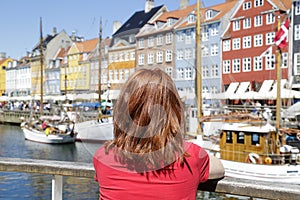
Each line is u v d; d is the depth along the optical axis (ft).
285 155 44.47
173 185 5.19
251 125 46.29
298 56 125.59
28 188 48.01
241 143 45.75
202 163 5.57
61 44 258.78
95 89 58.75
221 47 148.56
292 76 126.41
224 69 147.54
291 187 6.26
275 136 45.98
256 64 138.00
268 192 6.31
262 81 135.64
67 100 143.02
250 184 6.44
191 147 5.50
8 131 153.48
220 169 5.94
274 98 107.45
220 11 153.38
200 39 66.39
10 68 297.74
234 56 144.97
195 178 5.38
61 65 228.63
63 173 7.97
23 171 8.29
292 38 127.44
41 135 108.27
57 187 8.21
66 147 98.73
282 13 130.72
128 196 5.23
